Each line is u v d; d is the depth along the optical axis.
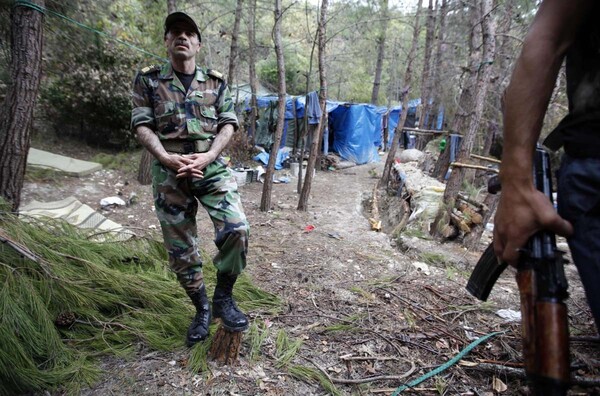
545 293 0.70
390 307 2.76
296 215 5.58
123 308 2.31
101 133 7.44
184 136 1.92
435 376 2.02
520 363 2.10
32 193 4.71
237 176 7.47
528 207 0.73
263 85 15.84
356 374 2.03
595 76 0.71
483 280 1.08
